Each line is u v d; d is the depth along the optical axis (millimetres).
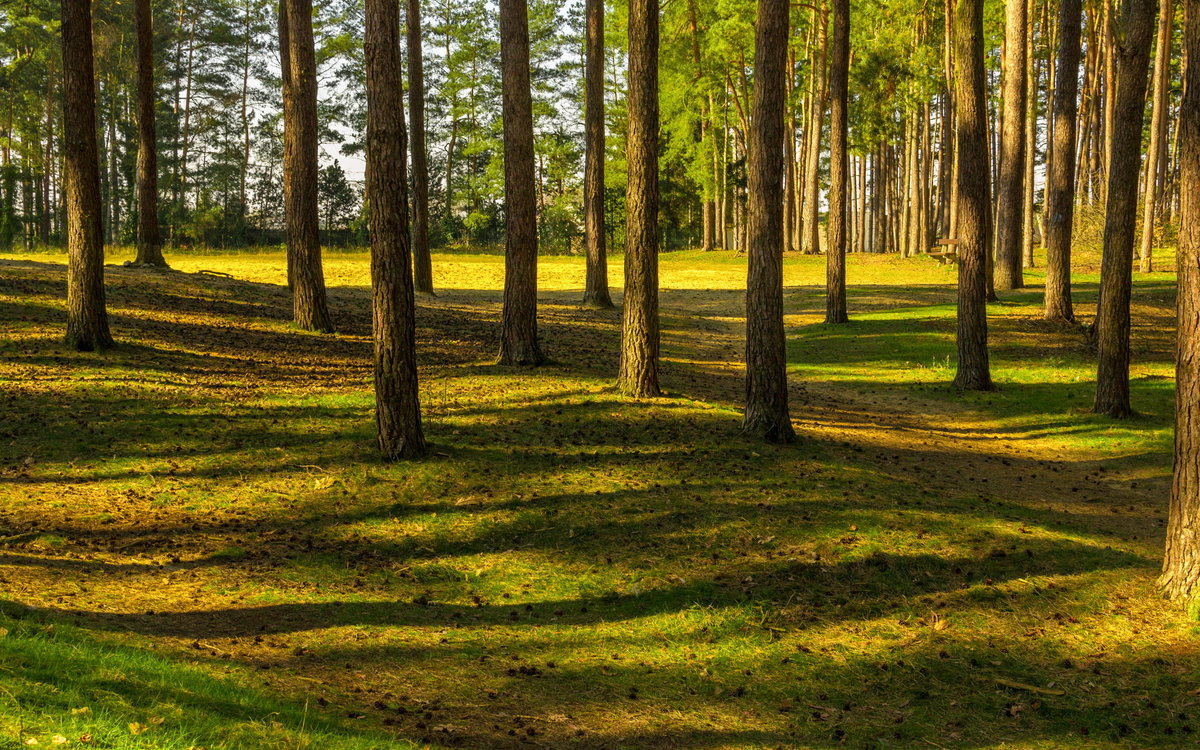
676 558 8758
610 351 20484
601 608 7859
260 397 13789
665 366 19375
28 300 17547
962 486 11492
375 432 12156
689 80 45281
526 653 6965
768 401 12617
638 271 14430
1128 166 15484
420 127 27828
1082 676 6777
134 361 14867
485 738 5531
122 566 7910
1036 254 45125
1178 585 7859
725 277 38531
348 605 7574
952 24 39594
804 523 9414
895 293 32125
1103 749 5879
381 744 4953
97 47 50625
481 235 58312
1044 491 11734
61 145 60969
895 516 9609
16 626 5711
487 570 8539
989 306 27047
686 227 63375
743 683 6660
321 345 18172
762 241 12531
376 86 10477
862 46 40250
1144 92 15242
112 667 5258
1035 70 43688
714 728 5977
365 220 54000
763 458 11648
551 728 5793
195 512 9414
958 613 7730
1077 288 31922
